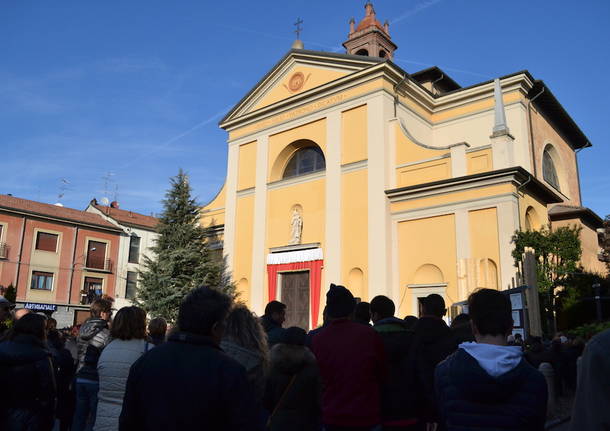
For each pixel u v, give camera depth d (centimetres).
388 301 514
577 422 188
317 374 419
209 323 269
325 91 2173
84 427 586
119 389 459
